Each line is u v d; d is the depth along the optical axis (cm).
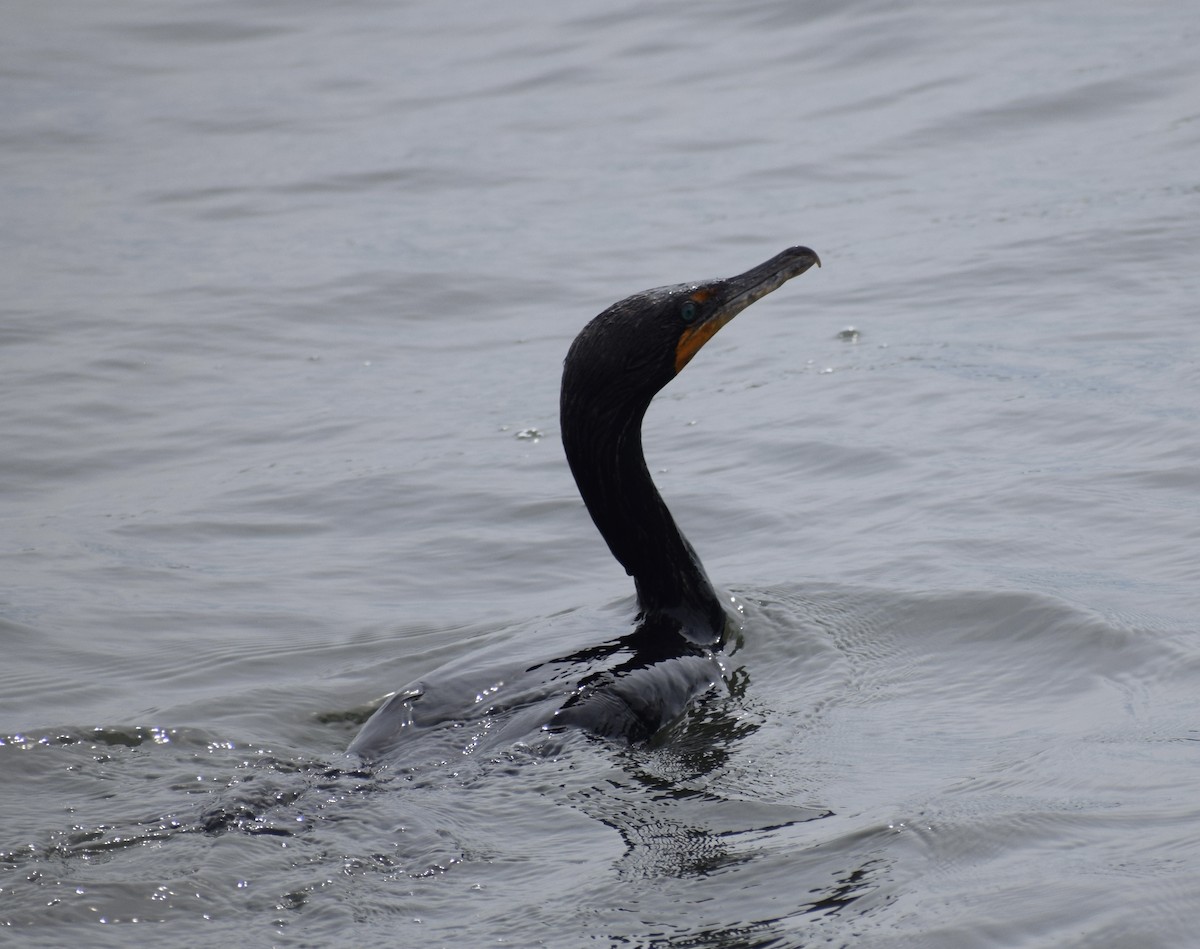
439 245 1966
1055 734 775
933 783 731
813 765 771
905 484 1188
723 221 1966
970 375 1409
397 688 926
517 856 682
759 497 1203
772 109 2406
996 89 2348
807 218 1944
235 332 1698
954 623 936
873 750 784
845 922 611
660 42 2806
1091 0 2767
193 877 661
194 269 1916
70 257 1972
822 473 1239
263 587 1106
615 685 835
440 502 1253
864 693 866
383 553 1163
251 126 2559
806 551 1091
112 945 617
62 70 2917
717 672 902
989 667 877
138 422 1458
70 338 1680
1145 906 597
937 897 621
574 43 2867
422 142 2417
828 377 1456
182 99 2734
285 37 3084
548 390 1506
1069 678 846
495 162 2300
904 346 1510
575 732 795
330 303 1783
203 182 2284
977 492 1148
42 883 658
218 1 3341
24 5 3372
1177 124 2105
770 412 1389
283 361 1617
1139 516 1069
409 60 2877
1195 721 767
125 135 2542
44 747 823
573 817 717
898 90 2416
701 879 654
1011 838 660
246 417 1466
